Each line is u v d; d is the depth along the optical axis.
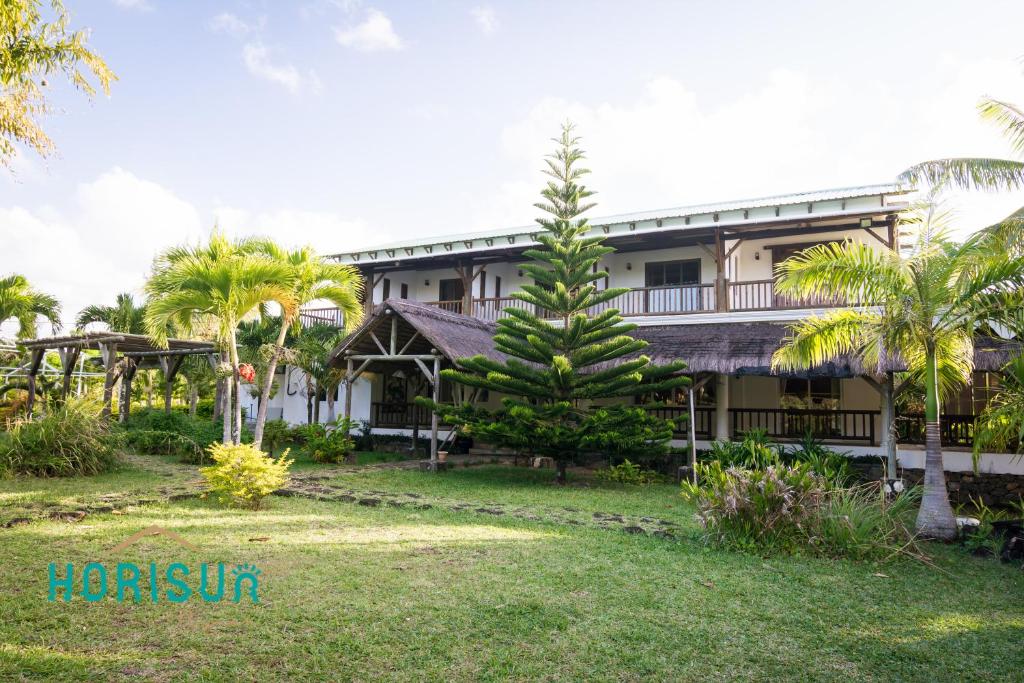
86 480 9.63
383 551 5.78
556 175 12.23
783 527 6.40
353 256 19.53
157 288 10.65
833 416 14.27
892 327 7.93
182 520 6.81
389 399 18.70
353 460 14.31
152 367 18.89
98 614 3.97
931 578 5.66
